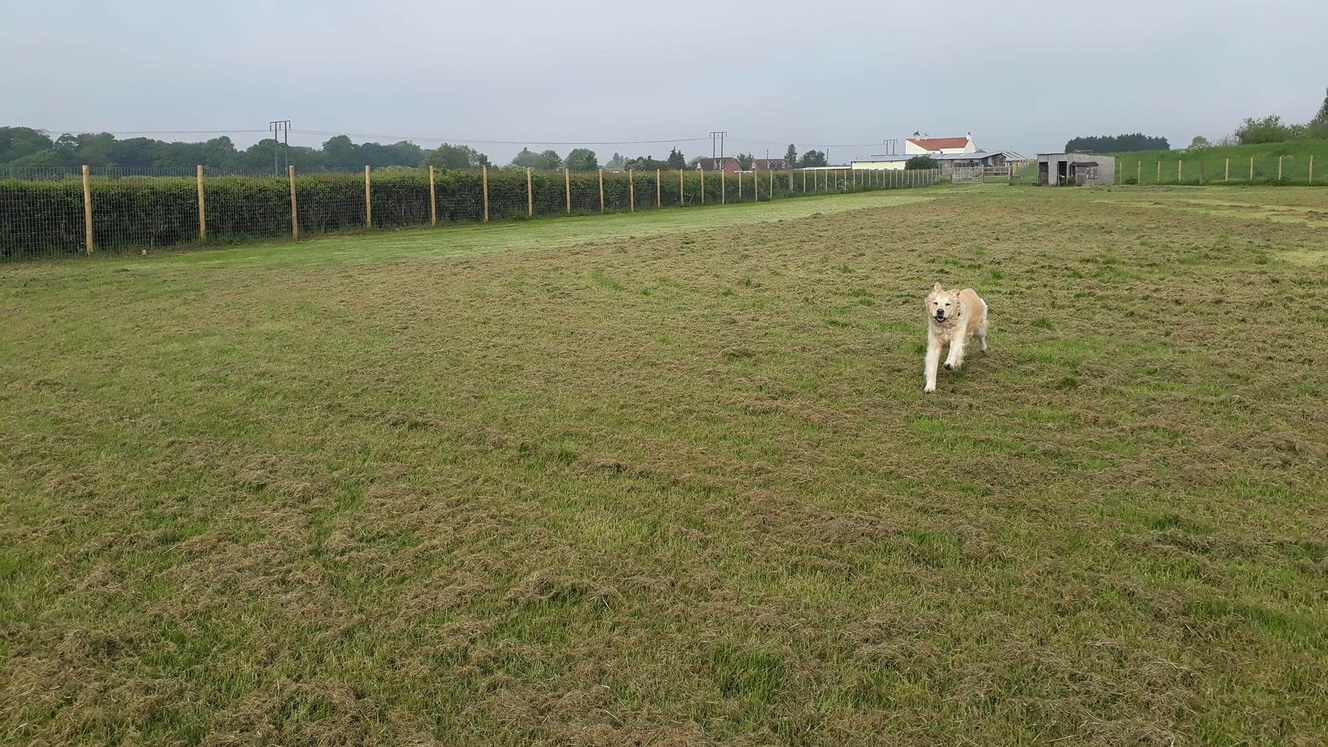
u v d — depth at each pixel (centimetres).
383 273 1471
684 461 555
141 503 496
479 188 2898
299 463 558
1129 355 811
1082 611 365
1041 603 374
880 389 727
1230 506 474
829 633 350
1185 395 684
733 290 1199
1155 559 412
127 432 626
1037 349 845
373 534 451
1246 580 391
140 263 1769
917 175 7969
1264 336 854
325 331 999
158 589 397
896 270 1336
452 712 307
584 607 375
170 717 308
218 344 937
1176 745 282
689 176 4159
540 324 1009
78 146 3703
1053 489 501
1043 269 1292
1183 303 1014
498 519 467
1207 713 299
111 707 310
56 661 336
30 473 545
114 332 1012
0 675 329
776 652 338
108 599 388
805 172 5900
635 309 1089
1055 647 339
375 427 635
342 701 311
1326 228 1823
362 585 399
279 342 941
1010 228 1902
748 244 1723
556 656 339
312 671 333
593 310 1088
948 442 589
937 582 393
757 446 584
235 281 1422
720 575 403
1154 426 611
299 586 397
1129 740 284
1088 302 1048
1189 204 2778
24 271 1631
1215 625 353
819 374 775
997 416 650
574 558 419
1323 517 456
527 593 384
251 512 481
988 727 293
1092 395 698
